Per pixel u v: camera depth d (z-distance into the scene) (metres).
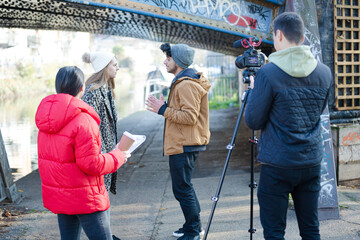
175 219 4.08
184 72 3.35
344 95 5.17
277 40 2.42
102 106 3.06
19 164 7.25
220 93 17.81
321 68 2.40
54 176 2.30
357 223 3.68
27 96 25.17
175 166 3.31
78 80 2.41
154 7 4.66
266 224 2.41
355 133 4.96
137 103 19.53
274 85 2.27
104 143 3.07
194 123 3.23
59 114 2.22
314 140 2.34
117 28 7.29
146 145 8.55
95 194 2.36
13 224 4.03
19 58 25.75
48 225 4.00
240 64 2.81
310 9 4.09
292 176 2.31
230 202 4.52
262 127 2.41
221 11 4.89
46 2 5.00
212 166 6.39
